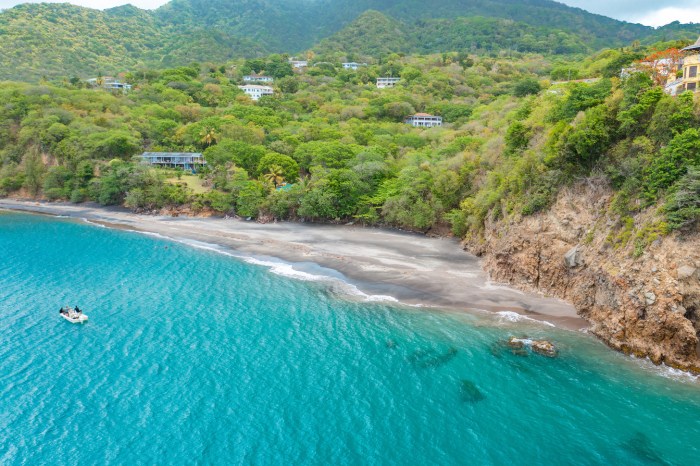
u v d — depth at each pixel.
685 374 41.94
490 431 35.88
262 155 124.62
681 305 42.66
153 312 56.53
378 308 57.62
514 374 42.94
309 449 34.03
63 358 45.50
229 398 39.59
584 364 44.16
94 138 132.88
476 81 197.00
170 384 41.41
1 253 81.62
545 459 33.12
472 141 102.56
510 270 63.69
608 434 35.38
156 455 33.31
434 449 34.12
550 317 53.84
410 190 95.06
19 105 146.00
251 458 33.16
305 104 183.62
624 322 46.41
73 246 86.94
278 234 95.12
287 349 47.62
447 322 53.41
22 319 54.06
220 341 49.25
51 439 34.62
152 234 97.44
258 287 65.06
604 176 55.00
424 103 173.25
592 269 52.47
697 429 35.72
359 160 112.81
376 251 81.25
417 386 41.41
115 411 37.75
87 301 59.75
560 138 59.19
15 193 137.75
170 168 131.75
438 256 78.00
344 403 39.12
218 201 111.94
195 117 164.75
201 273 71.12
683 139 47.06
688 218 44.19
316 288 64.62
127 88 197.38
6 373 42.69
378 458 33.28
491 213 73.62
